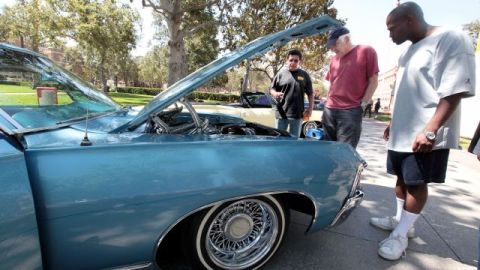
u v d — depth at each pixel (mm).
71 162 1293
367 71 2988
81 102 2102
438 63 1975
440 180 2168
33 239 1174
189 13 11258
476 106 13438
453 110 1929
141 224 1395
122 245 1383
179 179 1457
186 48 21516
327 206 1951
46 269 1272
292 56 4055
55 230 1246
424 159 2135
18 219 1126
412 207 2295
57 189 1235
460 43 1893
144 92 39156
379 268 2152
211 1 10016
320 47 18453
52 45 23672
